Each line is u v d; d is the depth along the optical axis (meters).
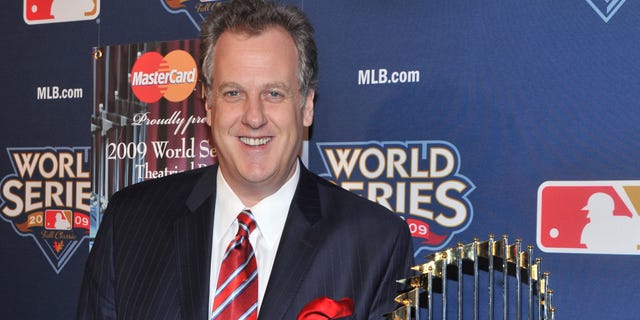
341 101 1.70
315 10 1.73
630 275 1.43
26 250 2.04
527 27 1.53
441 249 1.60
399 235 1.31
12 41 2.08
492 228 1.55
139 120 1.88
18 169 2.06
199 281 1.21
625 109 1.45
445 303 1.24
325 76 1.72
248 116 1.17
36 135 2.04
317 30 1.72
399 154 1.64
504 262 1.27
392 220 1.33
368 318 1.24
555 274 1.49
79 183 1.98
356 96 1.69
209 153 1.80
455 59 1.59
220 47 1.22
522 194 1.53
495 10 1.55
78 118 1.99
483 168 1.56
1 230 2.08
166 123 1.85
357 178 1.68
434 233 1.61
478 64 1.57
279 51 1.20
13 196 2.07
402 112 1.64
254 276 1.22
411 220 1.63
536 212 1.51
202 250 1.25
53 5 2.02
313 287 1.22
